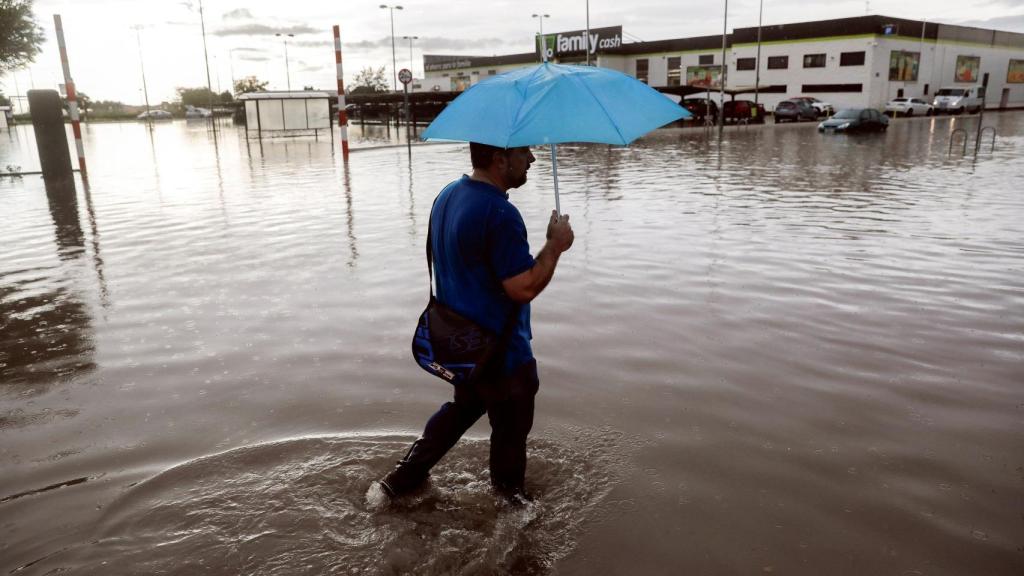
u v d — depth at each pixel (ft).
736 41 179.01
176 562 7.98
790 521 8.79
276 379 13.62
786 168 53.62
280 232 29.19
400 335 16.15
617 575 7.77
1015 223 28.99
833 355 14.49
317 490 9.43
